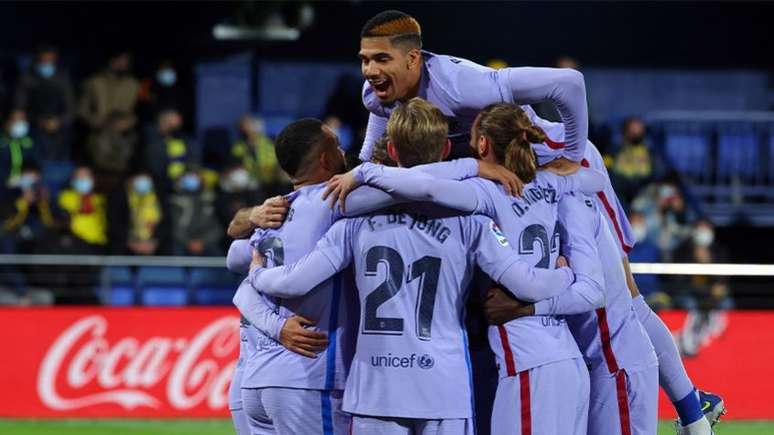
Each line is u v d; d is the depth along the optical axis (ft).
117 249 155.12
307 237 66.08
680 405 78.79
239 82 223.51
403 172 62.49
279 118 219.20
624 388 72.28
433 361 62.95
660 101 231.50
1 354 137.69
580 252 67.51
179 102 211.20
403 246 63.57
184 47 223.10
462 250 63.93
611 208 75.97
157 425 133.80
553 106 76.23
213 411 138.41
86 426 132.67
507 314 65.67
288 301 66.03
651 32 230.89
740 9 230.89
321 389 65.31
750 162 223.30
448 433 62.90
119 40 221.25
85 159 182.70
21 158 171.42
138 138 177.58
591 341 72.54
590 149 75.72
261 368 66.28
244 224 70.23
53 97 188.14
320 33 227.20
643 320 77.66
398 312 63.26
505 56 227.81
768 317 142.92
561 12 228.22
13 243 154.51
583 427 67.72
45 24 219.20
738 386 141.59
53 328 138.51
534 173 66.59
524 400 65.57
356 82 219.61
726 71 232.53
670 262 163.73
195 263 143.23
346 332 65.98
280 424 65.82
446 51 226.38
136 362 138.62
